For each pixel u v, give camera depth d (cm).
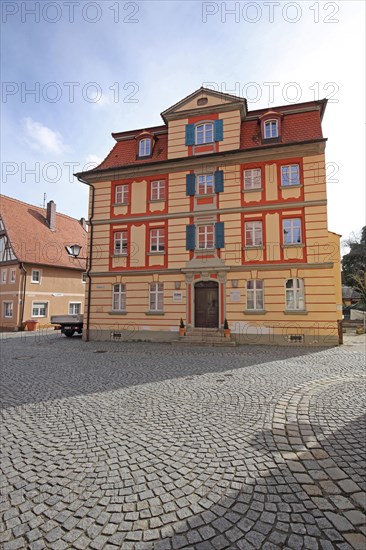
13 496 324
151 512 297
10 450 425
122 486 339
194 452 412
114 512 297
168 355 1238
